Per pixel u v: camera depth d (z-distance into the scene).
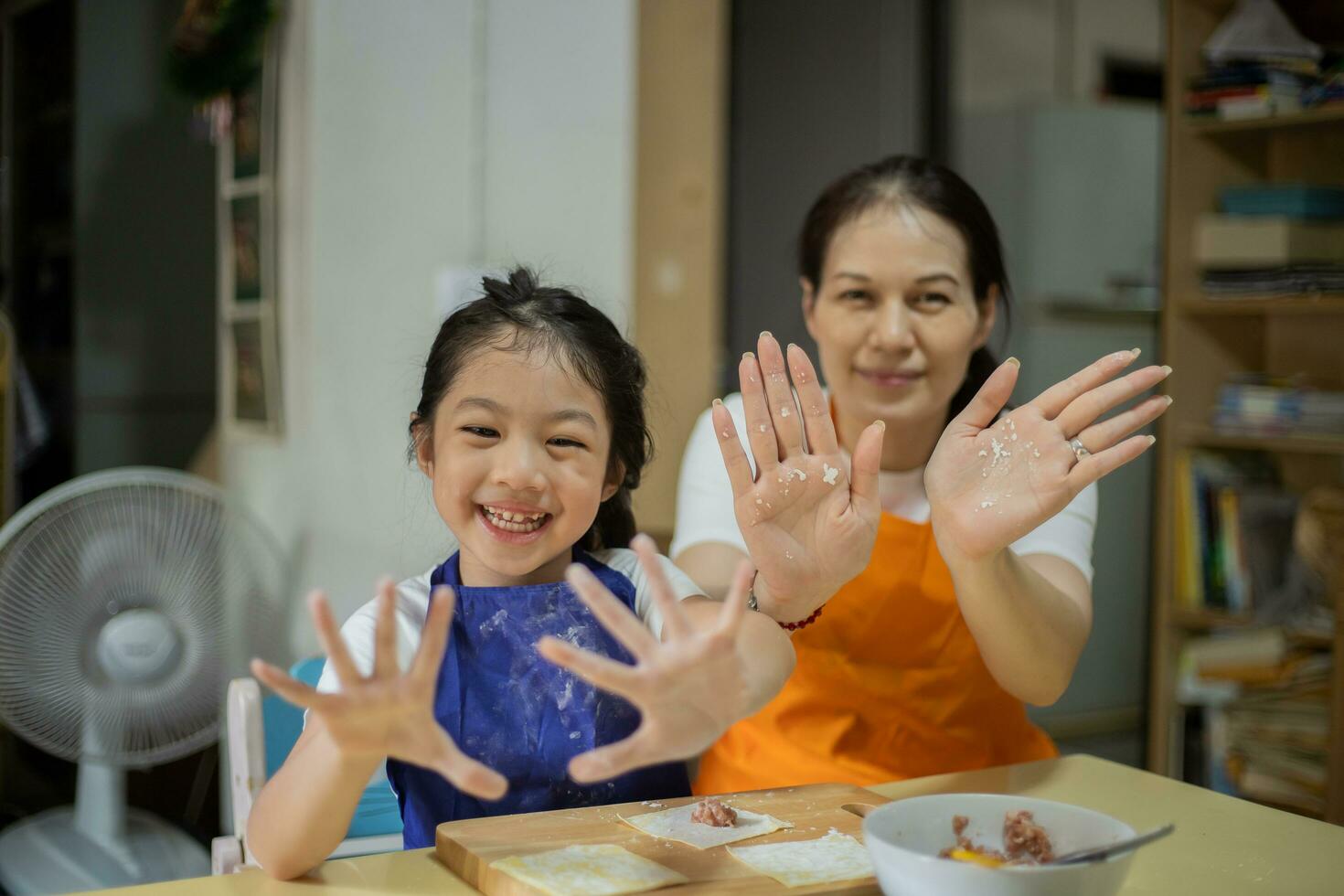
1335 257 2.99
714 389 4.24
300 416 2.97
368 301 3.03
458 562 1.24
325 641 0.81
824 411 1.18
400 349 3.08
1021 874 0.83
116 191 3.23
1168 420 3.07
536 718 1.15
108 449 3.25
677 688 0.83
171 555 2.37
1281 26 2.92
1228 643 2.93
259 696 1.41
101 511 2.31
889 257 1.50
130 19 3.23
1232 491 3.02
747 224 4.30
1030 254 3.79
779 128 4.24
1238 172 3.14
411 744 0.83
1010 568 1.28
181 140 3.32
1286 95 2.90
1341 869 1.06
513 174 3.23
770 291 4.25
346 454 3.00
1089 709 3.85
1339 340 3.06
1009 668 1.35
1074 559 1.48
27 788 3.13
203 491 2.40
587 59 3.33
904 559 1.48
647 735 0.84
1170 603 3.08
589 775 0.83
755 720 1.52
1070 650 1.37
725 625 0.84
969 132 3.96
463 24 3.13
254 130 3.09
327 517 2.98
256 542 2.47
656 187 4.14
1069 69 4.48
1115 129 3.90
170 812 3.02
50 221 3.22
